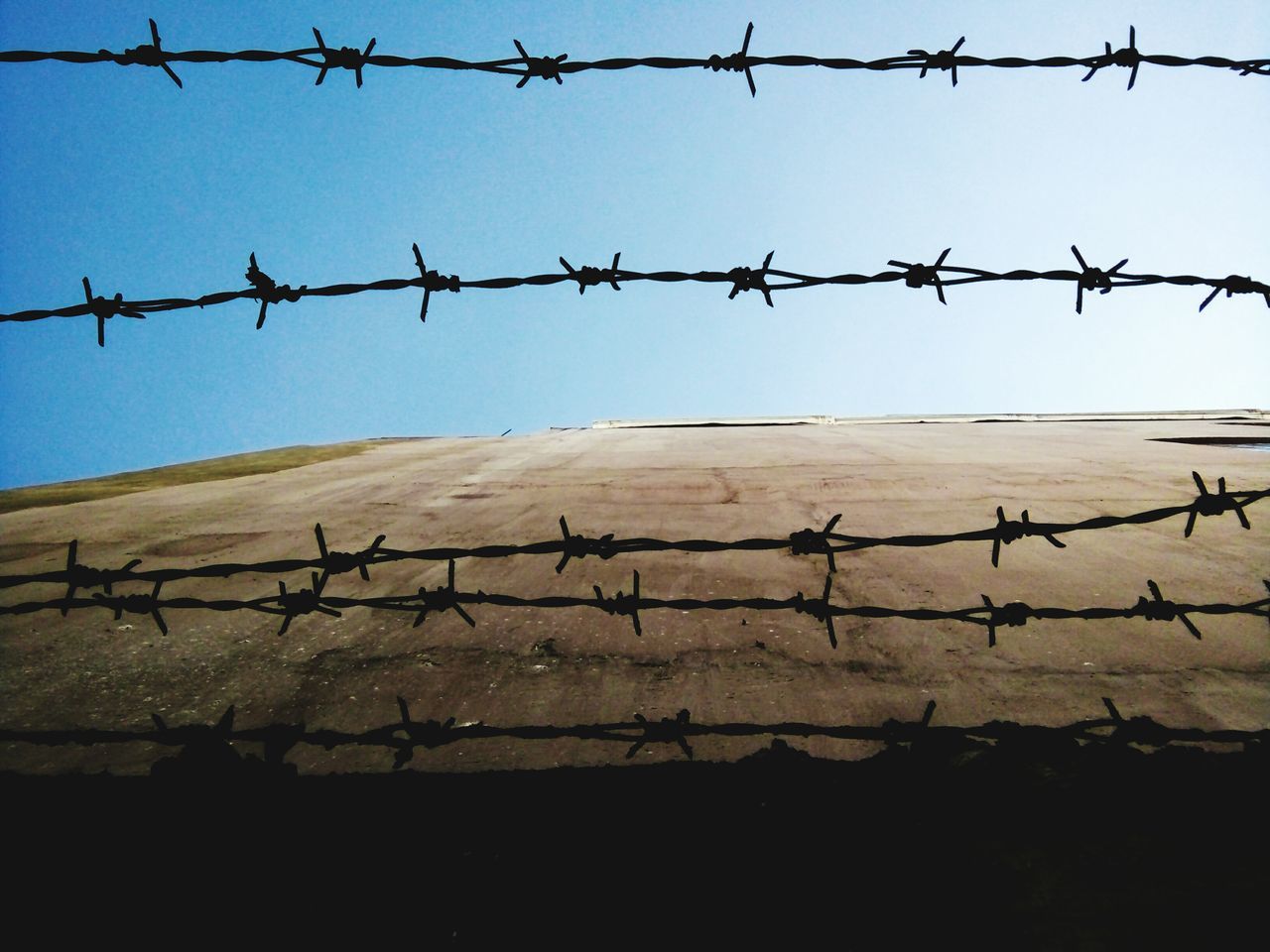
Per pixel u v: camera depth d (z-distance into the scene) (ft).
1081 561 9.62
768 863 4.24
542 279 4.77
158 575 4.34
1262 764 4.63
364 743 4.45
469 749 5.60
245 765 4.63
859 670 6.74
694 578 9.51
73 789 5.02
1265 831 4.18
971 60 4.91
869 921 3.84
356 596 9.38
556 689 6.63
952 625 7.63
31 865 4.40
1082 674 6.51
